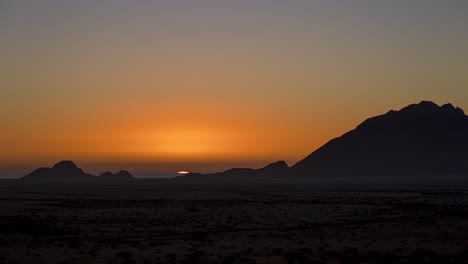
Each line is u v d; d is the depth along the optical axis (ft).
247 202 333.62
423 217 228.63
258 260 124.26
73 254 133.18
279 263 119.96
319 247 146.92
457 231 181.57
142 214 243.60
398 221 214.28
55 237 171.83
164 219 225.56
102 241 161.79
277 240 162.40
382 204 311.47
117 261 122.11
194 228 197.36
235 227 202.08
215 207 279.90
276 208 266.16
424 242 156.76
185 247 146.41
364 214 246.68
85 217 231.09
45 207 289.94
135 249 142.61
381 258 126.93
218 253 135.74
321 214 243.60
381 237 168.76
